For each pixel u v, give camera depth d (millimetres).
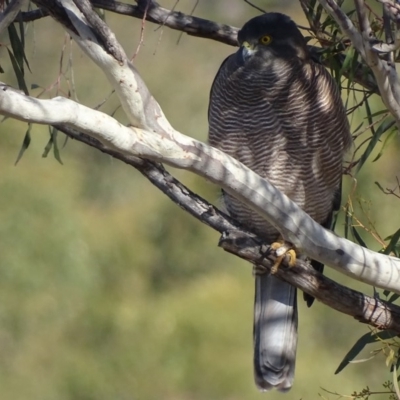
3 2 6777
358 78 7691
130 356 15805
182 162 5824
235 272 17125
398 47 5797
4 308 15688
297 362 15211
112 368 15766
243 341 15852
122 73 5660
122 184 18281
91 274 16312
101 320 16062
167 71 18656
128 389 15648
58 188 16219
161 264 17375
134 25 18016
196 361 15695
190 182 16047
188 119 18156
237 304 16234
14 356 15648
